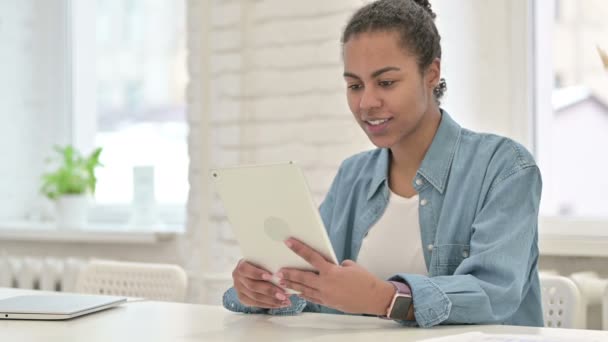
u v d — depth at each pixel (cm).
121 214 383
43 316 164
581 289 242
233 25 302
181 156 373
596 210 276
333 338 139
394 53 157
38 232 363
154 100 381
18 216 398
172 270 229
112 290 236
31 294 198
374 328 149
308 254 142
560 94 281
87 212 388
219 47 306
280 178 138
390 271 177
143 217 361
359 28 161
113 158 389
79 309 167
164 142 378
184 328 153
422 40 161
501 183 163
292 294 166
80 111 396
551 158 282
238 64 302
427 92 168
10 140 395
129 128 386
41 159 400
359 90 163
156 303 187
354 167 193
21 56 397
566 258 260
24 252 376
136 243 346
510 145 168
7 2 393
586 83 277
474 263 155
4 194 394
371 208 181
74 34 396
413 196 177
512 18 281
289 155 291
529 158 165
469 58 282
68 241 365
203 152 310
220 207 306
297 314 169
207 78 309
